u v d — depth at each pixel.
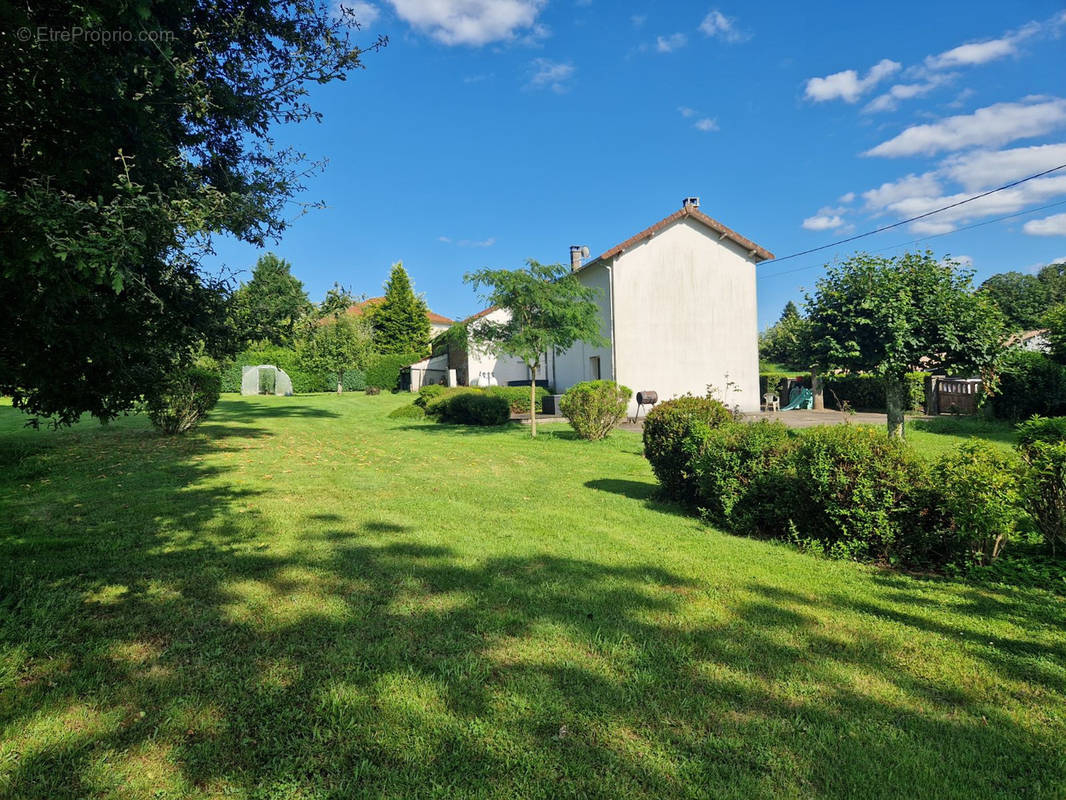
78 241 2.59
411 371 41.59
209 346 5.39
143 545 5.21
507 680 2.90
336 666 3.04
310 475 9.25
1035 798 2.10
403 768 2.26
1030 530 5.38
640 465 10.52
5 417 18.48
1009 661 3.11
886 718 2.59
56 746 2.36
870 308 9.43
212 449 12.26
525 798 2.10
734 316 22.20
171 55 3.43
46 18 2.86
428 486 8.38
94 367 4.22
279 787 2.15
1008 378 15.38
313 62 4.60
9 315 3.38
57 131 3.18
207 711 2.63
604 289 21.44
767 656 3.17
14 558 4.77
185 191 3.64
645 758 2.32
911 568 4.81
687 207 21.30
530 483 8.70
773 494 5.68
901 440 5.27
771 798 2.11
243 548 5.15
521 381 28.34
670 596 4.05
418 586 4.21
